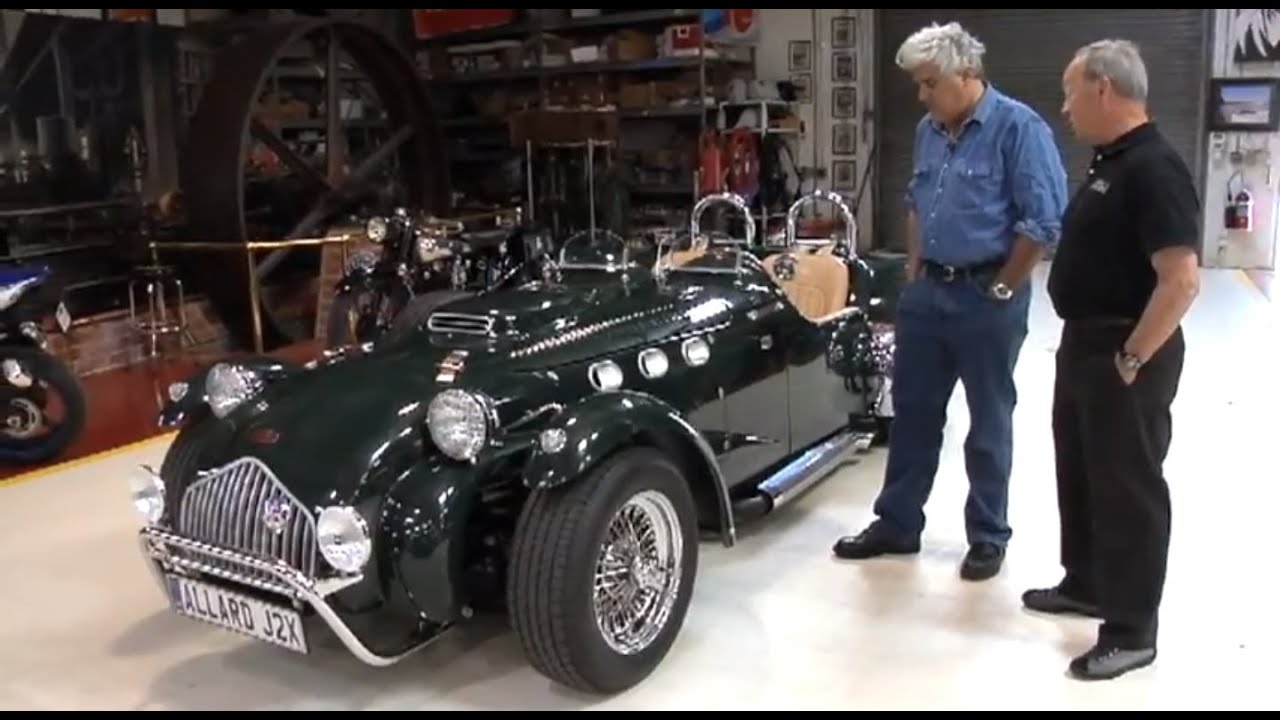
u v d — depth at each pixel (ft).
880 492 14.89
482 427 9.52
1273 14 35.14
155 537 9.98
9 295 17.44
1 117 27.02
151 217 28.89
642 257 16.07
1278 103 35.40
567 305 12.45
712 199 16.38
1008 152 11.89
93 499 16.03
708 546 13.79
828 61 40.01
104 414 21.07
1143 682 10.14
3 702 10.24
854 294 16.87
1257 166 35.94
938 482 16.01
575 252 14.83
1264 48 35.40
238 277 26.86
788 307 14.49
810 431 15.12
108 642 11.48
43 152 28.02
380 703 10.11
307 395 10.45
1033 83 38.88
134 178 30.30
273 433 9.91
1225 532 13.64
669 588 10.57
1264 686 10.01
